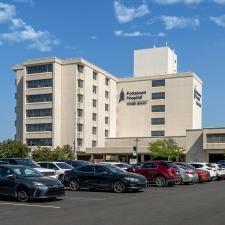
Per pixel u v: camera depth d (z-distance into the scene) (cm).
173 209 1484
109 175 2212
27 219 1253
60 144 8538
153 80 9550
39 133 8550
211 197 1948
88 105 8825
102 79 9412
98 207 1543
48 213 1381
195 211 1430
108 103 9644
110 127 9612
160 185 2686
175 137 8494
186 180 2931
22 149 7481
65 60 8675
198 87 9725
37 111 8619
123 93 9875
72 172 2333
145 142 8650
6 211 1431
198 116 9706
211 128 7962
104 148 8675
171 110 9288
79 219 1248
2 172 1783
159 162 2725
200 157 8138
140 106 9638
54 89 8469
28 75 8781
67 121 8550
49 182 1723
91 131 8906
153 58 10006
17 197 1722
